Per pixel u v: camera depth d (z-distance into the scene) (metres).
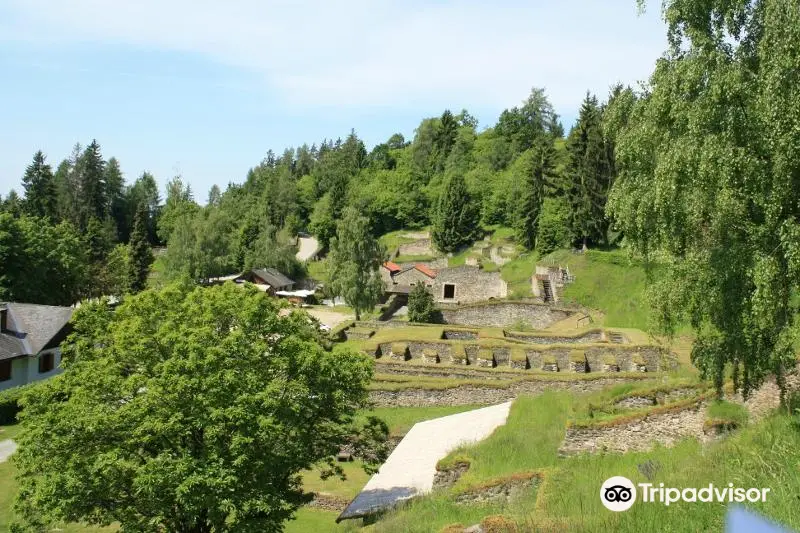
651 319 17.62
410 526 14.12
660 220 15.57
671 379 24.97
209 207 122.56
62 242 58.91
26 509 16.77
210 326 18.05
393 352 37.66
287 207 126.56
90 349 19.06
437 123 138.88
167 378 16.02
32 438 16.19
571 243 63.72
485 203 96.19
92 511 16.42
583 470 15.80
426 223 113.81
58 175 120.62
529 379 31.20
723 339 15.60
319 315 69.75
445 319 55.44
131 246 78.19
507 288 64.50
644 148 16.48
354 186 124.75
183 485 14.68
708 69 14.76
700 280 15.44
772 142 13.28
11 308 40.72
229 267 88.81
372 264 54.50
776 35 13.42
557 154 77.06
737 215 14.55
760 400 17.84
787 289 14.13
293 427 17.94
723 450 13.78
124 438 16.73
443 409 31.03
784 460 11.03
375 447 21.33
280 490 17.20
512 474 15.39
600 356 36.38
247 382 16.56
